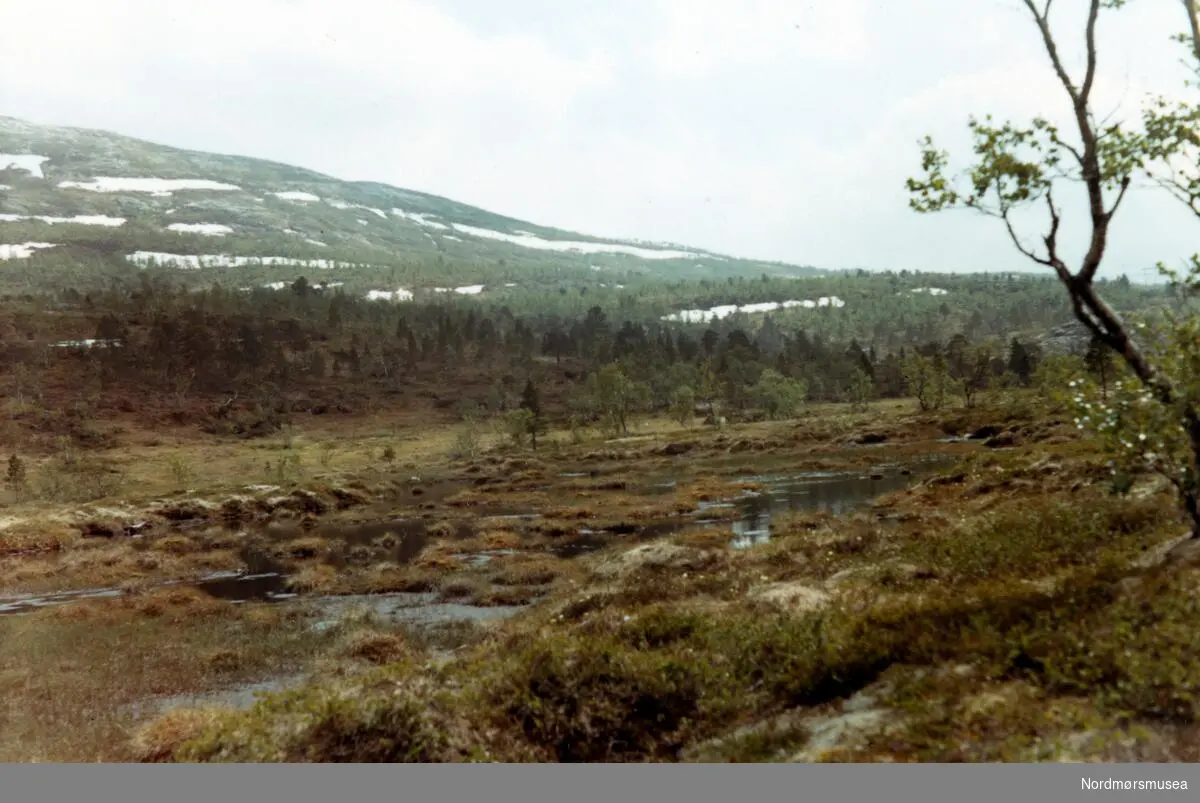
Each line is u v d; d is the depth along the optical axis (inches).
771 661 441.4
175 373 7209.6
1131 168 423.8
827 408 6707.7
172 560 1614.2
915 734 291.9
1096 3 430.0
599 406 6171.3
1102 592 385.1
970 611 402.9
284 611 1074.1
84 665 818.2
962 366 5698.8
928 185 453.1
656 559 966.4
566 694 406.6
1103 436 452.1
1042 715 277.0
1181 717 261.0
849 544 910.4
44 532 2105.1
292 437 6289.4
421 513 2507.4
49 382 6619.1
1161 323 442.3
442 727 380.2
